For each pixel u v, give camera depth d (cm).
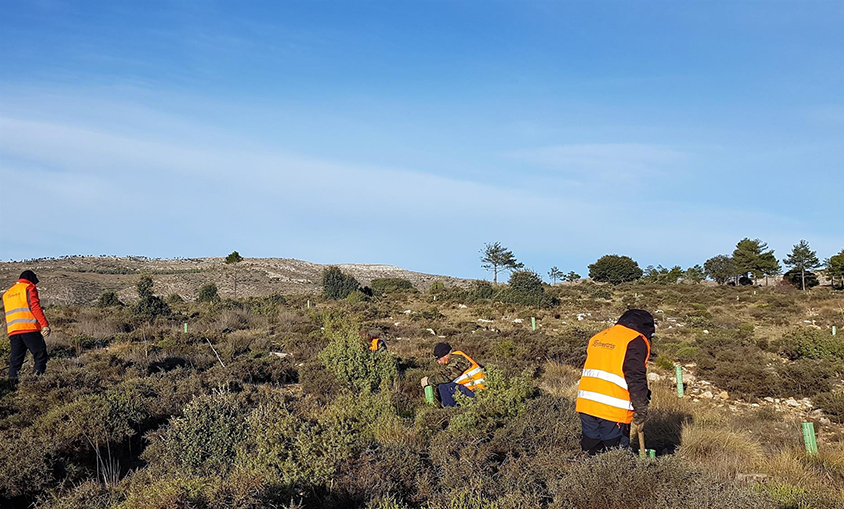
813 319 2883
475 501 432
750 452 752
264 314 2803
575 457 563
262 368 1212
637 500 423
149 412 820
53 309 2861
